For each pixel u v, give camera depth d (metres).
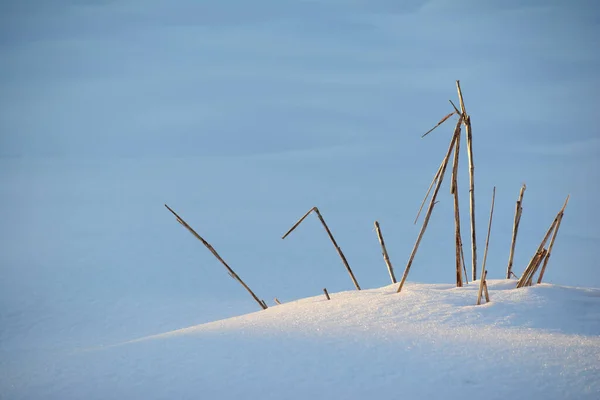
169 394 12.65
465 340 13.96
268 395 12.45
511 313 15.22
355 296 17.48
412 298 16.47
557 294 16.06
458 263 17.69
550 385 12.23
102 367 13.91
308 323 15.46
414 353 13.51
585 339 14.01
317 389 12.52
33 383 13.42
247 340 14.64
